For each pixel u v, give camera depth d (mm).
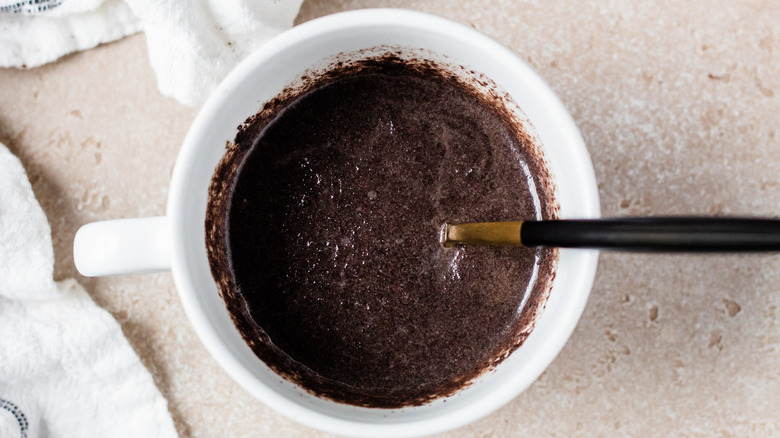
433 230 293
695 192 324
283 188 295
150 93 332
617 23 327
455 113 296
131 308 332
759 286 326
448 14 327
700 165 325
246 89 268
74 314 328
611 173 325
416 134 296
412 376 288
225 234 291
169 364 331
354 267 293
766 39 327
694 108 326
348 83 295
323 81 293
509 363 272
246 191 293
